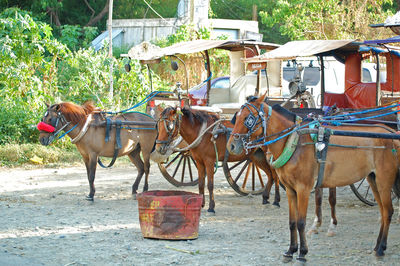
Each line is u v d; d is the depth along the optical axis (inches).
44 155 624.4
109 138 429.1
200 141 392.2
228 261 273.6
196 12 1010.7
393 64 405.1
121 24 1140.5
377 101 385.1
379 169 282.2
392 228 347.9
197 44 488.1
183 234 310.0
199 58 900.6
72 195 451.2
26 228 336.8
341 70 688.4
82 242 305.9
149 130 448.1
